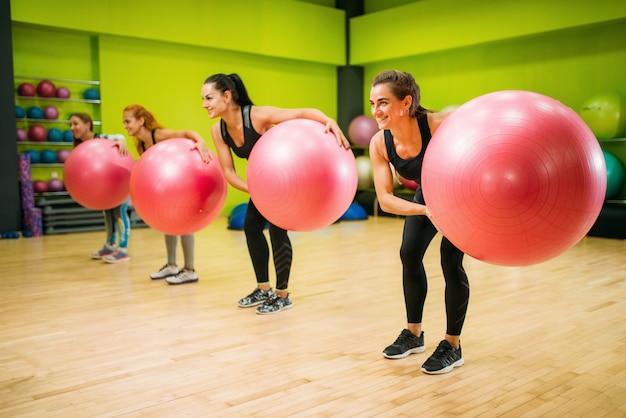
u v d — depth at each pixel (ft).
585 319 9.78
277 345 8.55
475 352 8.14
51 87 21.89
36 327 9.56
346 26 30.63
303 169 8.46
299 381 7.12
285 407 6.35
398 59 29.58
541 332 9.07
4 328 9.50
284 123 9.14
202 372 7.47
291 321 9.84
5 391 6.88
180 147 10.89
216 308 10.72
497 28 24.14
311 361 7.84
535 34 23.39
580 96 23.29
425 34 26.78
